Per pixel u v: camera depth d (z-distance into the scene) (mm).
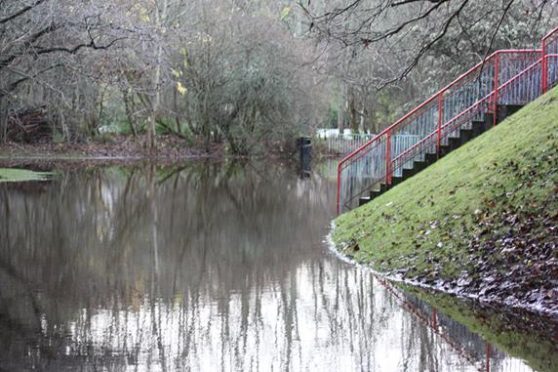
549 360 9523
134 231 22422
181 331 11219
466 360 9625
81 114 60906
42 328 11367
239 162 57594
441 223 15961
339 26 16312
